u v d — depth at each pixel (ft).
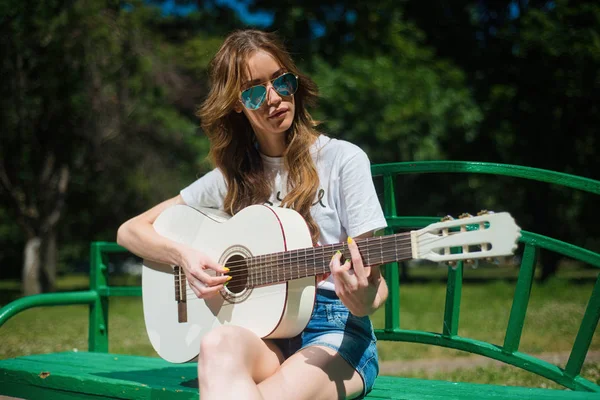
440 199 80.07
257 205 9.02
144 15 54.54
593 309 8.90
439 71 61.46
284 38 9.87
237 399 7.29
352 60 56.85
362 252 7.64
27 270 58.95
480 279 78.28
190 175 62.34
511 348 9.64
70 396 10.00
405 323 34.19
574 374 9.05
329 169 8.95
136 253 10.05
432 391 8.61
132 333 34.47
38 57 50.78
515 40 63.72
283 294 8.49
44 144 56.95
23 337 32.32
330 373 7.91
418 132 56.95
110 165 61.87
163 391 8.84
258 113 9.15
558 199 69.15
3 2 47.44
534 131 63.98
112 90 54.44
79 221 82.07
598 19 60.64
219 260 9.27
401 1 63.93
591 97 60.39
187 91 60.75
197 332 9.35
